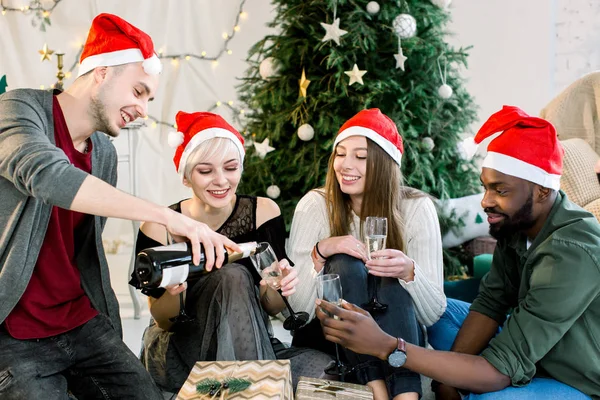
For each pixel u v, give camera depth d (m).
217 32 4.99
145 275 1.63
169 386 2.20
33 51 4.73
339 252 2.11
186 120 2.12
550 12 4.51
